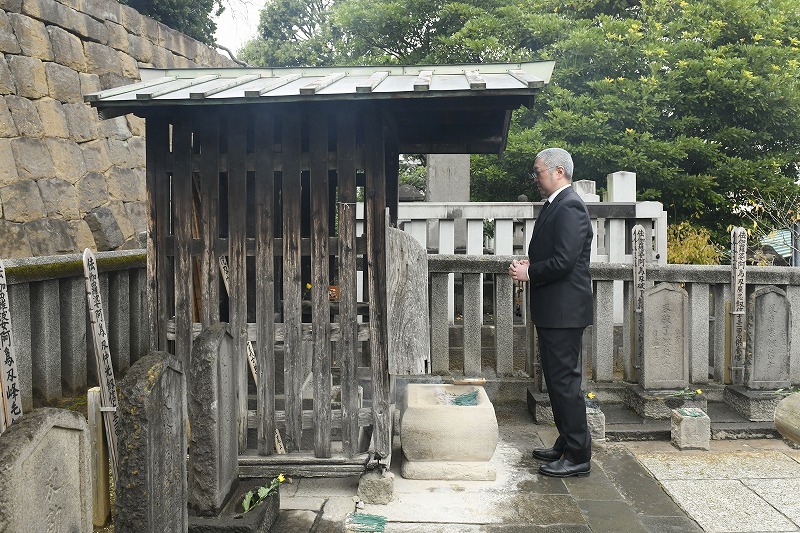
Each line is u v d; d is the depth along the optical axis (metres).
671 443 4.47
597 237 7.23
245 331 3.58
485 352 6.16
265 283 3.56
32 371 4.55
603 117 10.50
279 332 4.08
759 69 10.96
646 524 3.23
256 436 3.87
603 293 5.14
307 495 3.55
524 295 6.22
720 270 5.11
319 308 3.53
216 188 3.58
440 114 4.31
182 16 10.90
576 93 11.60
